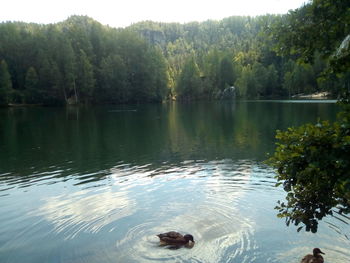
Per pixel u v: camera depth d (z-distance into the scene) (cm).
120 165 1997
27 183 1652
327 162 578
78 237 1028
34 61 9350
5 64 8181
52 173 1842
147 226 1091
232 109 6419
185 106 8256
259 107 6606
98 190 1495
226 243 961
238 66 13038
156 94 10975
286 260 866
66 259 905
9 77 8250
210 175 1691
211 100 11531
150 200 1339
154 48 11575
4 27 9919
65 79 9031
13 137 3306
